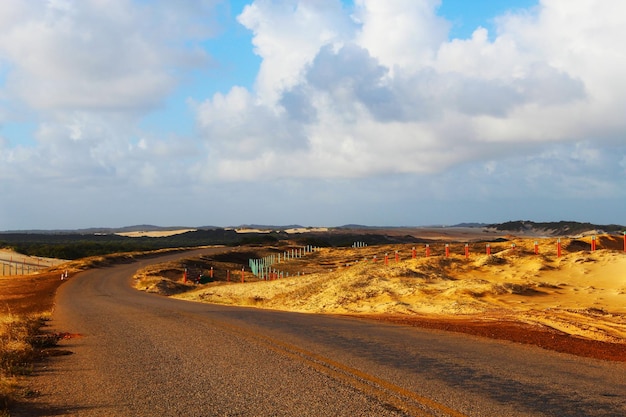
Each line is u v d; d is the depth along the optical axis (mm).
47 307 27328
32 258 107375
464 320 16078
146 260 88875
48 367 9469
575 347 10938
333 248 88688
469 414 6137
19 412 6520
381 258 60938
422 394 7023
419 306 20359
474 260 29359
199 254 93000
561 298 19859
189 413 6344
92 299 33938
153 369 8961
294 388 7418
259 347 10930
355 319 17031
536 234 181125
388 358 9562
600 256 25859
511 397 6855
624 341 11828
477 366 8828
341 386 7488
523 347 10883
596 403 6566
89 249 130000
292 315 18578
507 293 21062
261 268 64188
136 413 6391
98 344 12148
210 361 9531
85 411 6531
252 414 6254
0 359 9250
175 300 32281
